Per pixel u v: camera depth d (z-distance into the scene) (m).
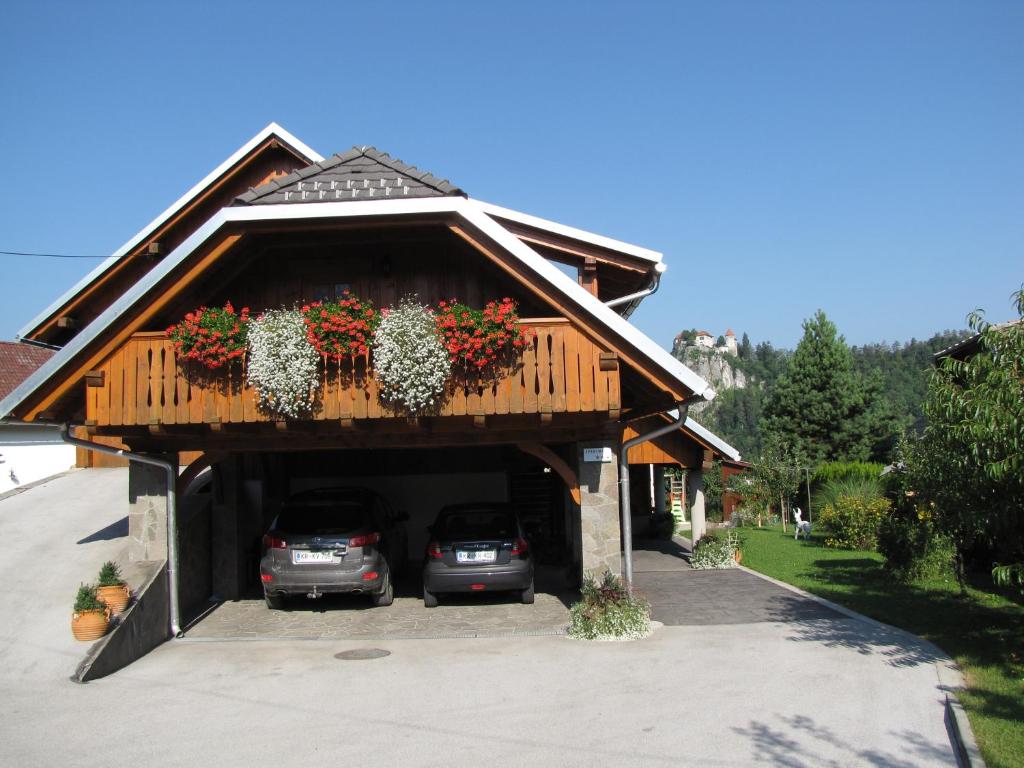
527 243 14.23
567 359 10.33
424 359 9.97
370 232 11.38
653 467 25.52
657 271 14.42
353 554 12.03
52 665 8.78
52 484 18.00
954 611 11.36
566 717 7.16
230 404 10.36
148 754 6.46
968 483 8.45
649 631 10.52
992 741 6.13
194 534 12.63
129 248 15.94
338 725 7.10
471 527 12.64
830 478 30.36
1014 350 7.69
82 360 10.44
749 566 17.11
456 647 10.02
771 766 5.96
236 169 16.58
